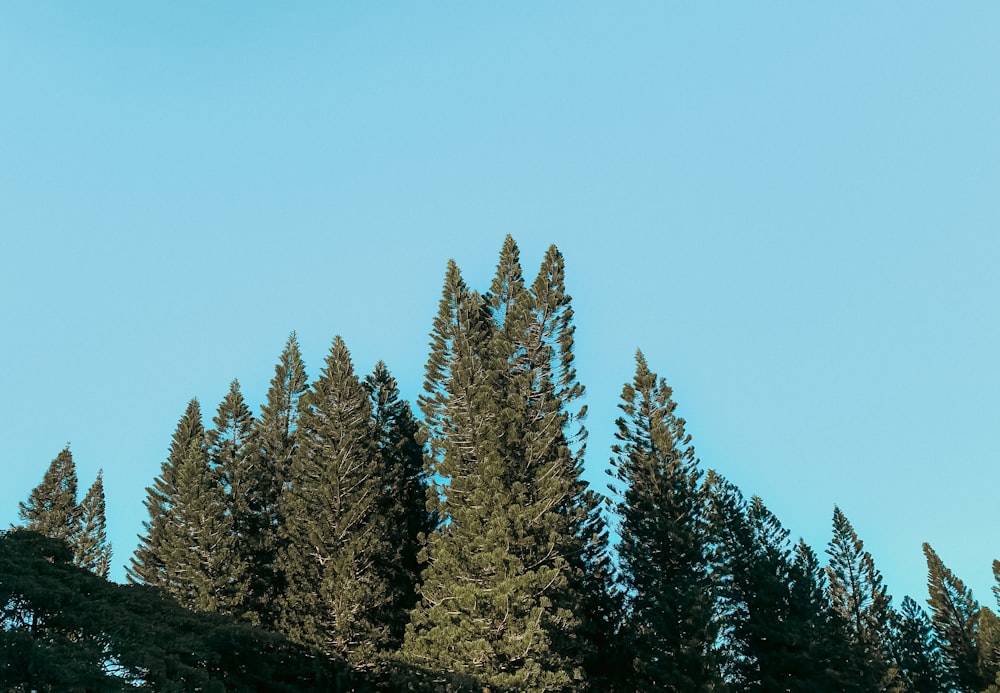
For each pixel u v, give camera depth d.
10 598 17.12
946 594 50.22
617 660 29.50
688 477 35.91
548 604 24.92
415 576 32.88
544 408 31.81
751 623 35.59
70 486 49.25
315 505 32.59
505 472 29.00
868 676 38.94
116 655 17.08
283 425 46.47
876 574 45.62
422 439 35.19
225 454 38.91
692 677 28.00
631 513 34.78
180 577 33.06
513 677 23.42
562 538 26.95
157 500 41.34
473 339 35.34
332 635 28.11
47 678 15.12
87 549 47.22
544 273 36.16
